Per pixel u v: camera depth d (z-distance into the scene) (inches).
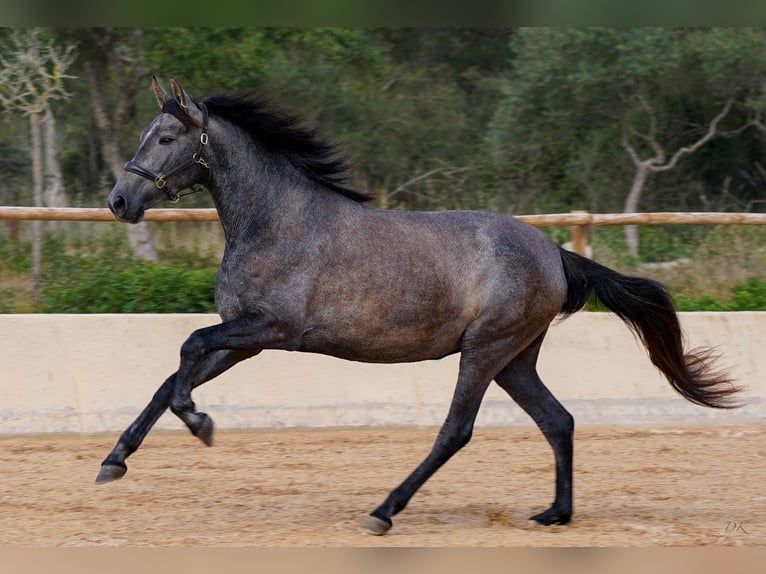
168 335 495.8
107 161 907.4
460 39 1159.0
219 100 340.2
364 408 497.0
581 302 369.4
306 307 330.6
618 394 510.9
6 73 808.9
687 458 452.8
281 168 340.8
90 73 890.7
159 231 805.2
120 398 484.4
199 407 486.6
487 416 503.8
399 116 1024.9
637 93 944.3
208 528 342.3
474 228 347.6
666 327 369.4
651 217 542.3
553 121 967.0
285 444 469.1
